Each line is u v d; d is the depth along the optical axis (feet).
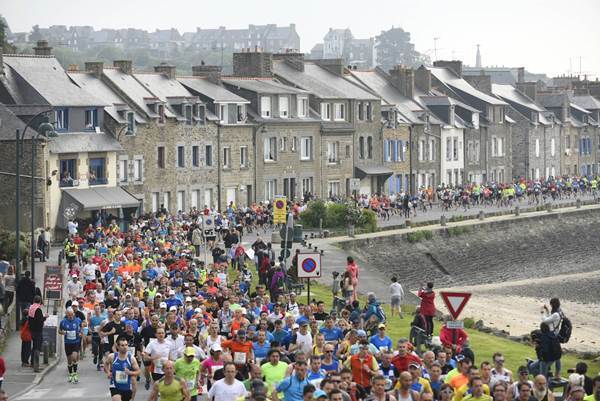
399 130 568.41
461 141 620.08
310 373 129.49
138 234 326.85
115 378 136.26
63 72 416.87
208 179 464.24
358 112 544.21
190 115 455.63
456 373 129.18
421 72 631.56
